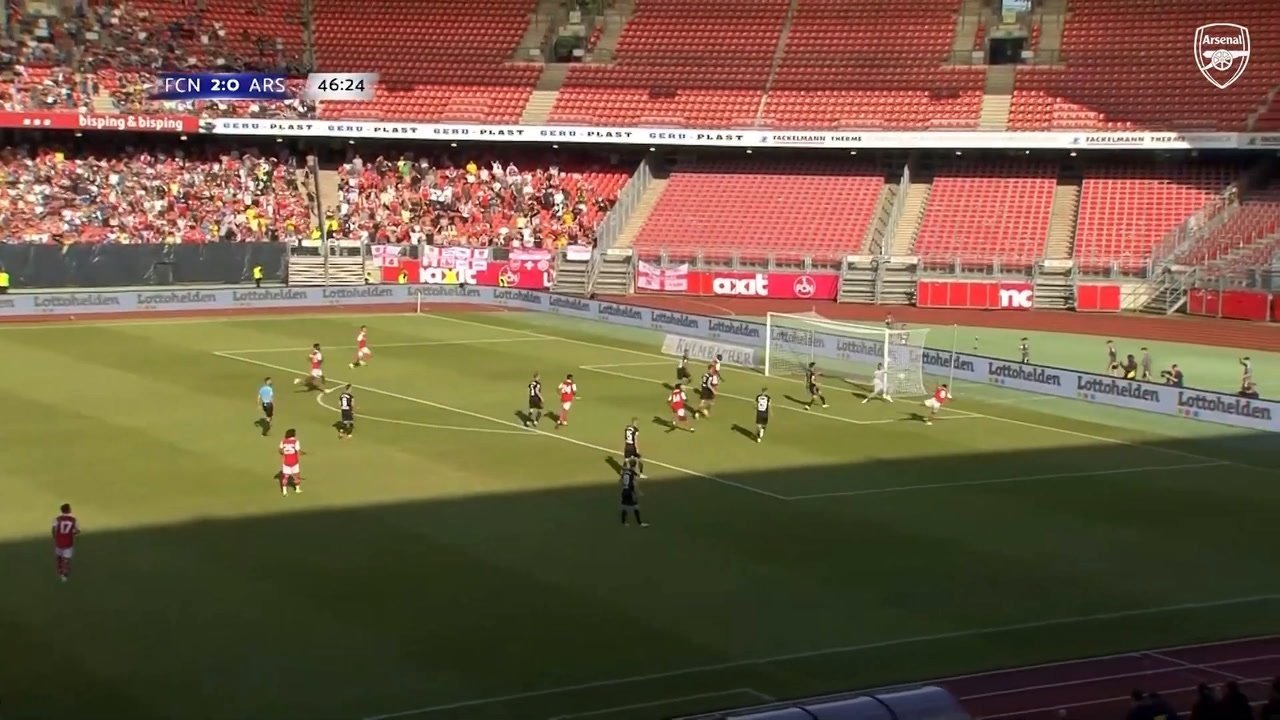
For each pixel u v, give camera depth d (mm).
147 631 28766
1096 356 69750
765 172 98500
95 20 98812
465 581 32594
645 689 26203
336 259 94250
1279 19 92875
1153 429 53062
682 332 76438
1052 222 89875
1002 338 75812
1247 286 81000
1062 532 38094
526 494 41000
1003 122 91875
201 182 96250
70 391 55344
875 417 54875
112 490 40156
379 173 100438
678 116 98125
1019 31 98625
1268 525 39156
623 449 47625
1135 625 30531
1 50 93562
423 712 24875
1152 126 88375
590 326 80875
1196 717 21781
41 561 33312
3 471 42062
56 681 25984
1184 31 94438
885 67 99062
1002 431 52406
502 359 67562
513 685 26266
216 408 52812
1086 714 25062
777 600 31766
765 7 105875
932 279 87688
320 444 47094
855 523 38594
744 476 44031
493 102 100375
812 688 26422
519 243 96375
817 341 68000
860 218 93188
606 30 106188
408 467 44125
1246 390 56125
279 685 26016
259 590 31547
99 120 91062
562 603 31188
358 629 29156
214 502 39156
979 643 29188
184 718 24422
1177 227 86625
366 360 65438
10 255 84875
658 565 34219
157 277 89688
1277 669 27781
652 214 96875
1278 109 86812
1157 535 37938
